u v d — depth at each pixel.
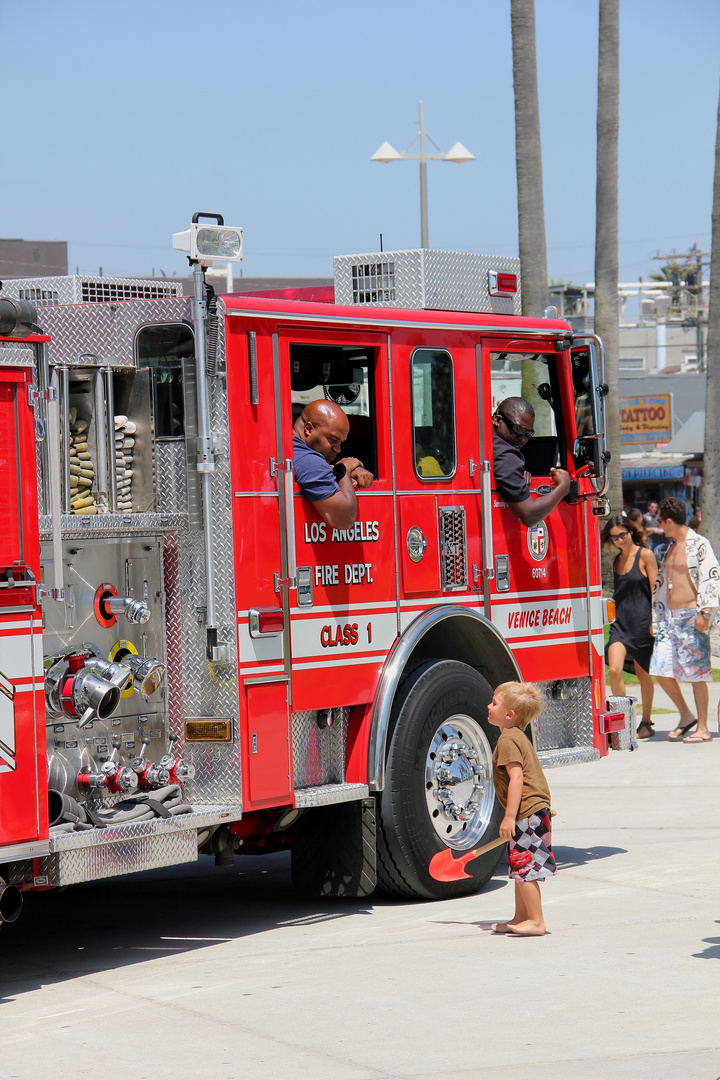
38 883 8.44
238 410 9.57
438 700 10.73
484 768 11.24
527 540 11.98
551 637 12.22
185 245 9.42
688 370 109.56
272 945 9.72
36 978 9.05
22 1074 7.07
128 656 9.33
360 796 10.21
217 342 9.45
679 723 19.36
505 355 11.86
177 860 9.13
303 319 9.97
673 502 18.45
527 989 8.23
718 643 26.95
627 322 123.44
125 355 9.92
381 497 10.59
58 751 8.92
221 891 11.88
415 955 9.16
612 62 31.03
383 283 11.62
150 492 9.76
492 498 11.62
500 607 11.68
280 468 9.82
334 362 10.64
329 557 10.13
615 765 17.23
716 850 12.43
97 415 9.66
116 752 9.28
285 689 9.77
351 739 10.44
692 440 65.62
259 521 9.66
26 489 8.35
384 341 10.70
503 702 9.63
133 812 8.97
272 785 9.66
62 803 8.70
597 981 8.35
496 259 12.21
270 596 9.70
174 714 9.66
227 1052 7.28
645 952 9.02
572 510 12.55
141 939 10.13
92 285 12.05
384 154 37.81
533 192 29.09
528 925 9.60
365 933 9.92
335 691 10.12
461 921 10.14
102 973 9.12
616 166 31.50
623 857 12.23
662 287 123.00
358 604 10.34
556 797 15.33
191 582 9.55
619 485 31.70
